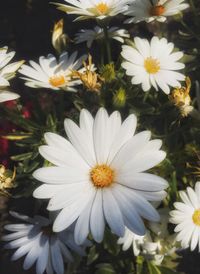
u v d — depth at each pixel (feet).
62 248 0.97
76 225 0.80
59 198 0.81
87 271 1.16
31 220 0.99
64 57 1.10
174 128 1.09
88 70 0.99
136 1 1.09
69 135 0.84
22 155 1.07
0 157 1.24
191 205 0.94
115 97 0.99
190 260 1.21
